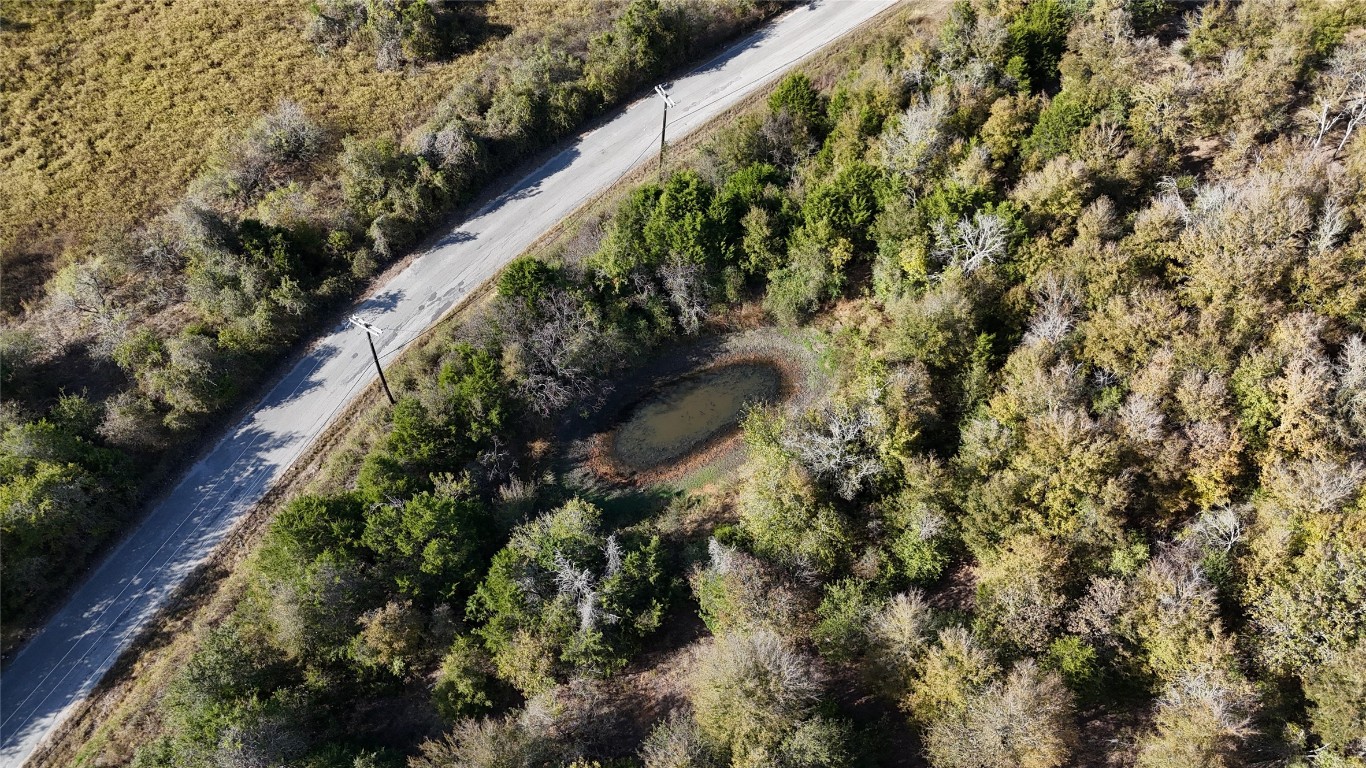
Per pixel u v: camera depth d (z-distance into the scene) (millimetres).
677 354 63000
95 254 68000
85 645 49500
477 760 37750
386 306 65562
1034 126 60094
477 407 54031
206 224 62906
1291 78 55938
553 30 83812
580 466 56812
